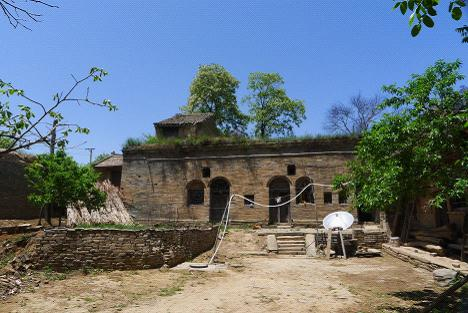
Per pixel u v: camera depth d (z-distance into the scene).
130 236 14.99
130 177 30.30
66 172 18.36
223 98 49.28
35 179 20.16
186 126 37.69
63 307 9.59
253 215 27.92
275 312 9.28
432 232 20.03
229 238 22.22
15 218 23.69
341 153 27.36
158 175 29.98
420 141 9.77
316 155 27.75
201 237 19.45
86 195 19.16
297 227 26.39
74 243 14.08
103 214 22.81
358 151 11.09
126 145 30.72
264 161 28.53
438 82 9.65
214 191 29.48
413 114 9.89
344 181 11.73
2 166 23.38
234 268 15.70
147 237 15.36
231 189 28.64
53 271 13.41
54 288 11.50
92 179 19.75
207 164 29.36
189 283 12.59
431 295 10.84
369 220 27.42
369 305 9.84
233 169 28.91
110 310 9.37
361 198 10.56
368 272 14.86
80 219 20.61
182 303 10.06
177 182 29.61
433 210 21.27
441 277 12.31
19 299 10.25
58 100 4.86
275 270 15.33
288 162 28.11
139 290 11.48
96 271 13.88
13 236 16.14
